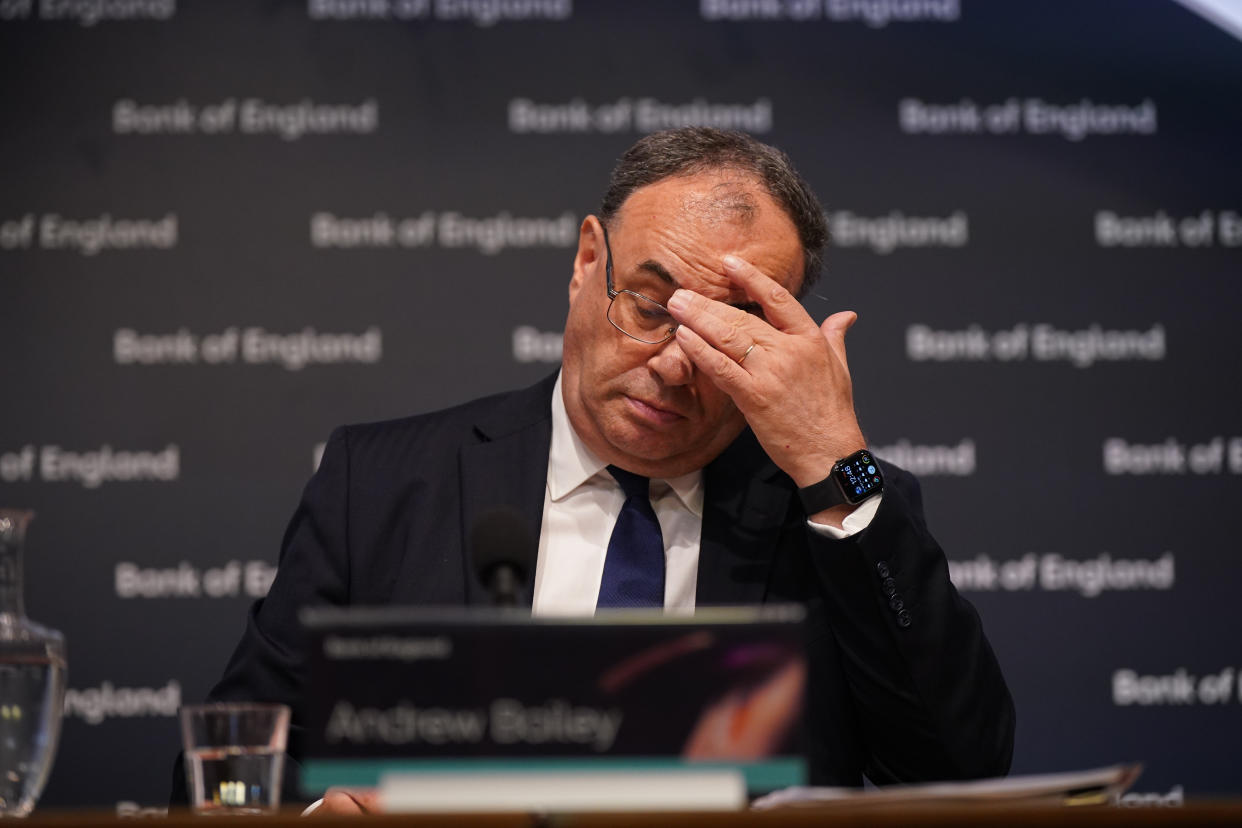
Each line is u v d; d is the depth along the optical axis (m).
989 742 5.91
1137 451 10.65
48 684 4.55
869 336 10.71
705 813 3.18
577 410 6.48
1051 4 11.06
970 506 10.56
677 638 3.58
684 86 10.95
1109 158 10.94
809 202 6.39
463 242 10.74
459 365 10.62
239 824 3.20
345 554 6.51
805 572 6.39
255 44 10.83
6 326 10.38
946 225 10.84
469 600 6.23
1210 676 10.43
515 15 10.98
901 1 11.05
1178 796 10.27
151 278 10.53
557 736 3.52
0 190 10.52
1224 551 10.55
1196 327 10.78
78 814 3.45
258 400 10.48
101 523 10.28
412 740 3.50
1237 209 10.91
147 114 10.70
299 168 10.73
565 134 10.88
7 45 10.68
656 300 6.07
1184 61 11.01
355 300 10.62
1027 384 10.70
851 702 6.22
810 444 5.80
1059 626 10.45
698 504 6.55
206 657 10.23
